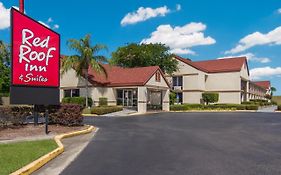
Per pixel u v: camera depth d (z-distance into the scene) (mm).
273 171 7488
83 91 34562
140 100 32594
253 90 63906
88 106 33188
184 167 7902
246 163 8312
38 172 7512
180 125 18891
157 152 9891
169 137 13367
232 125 18828
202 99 46375
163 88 36562
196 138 13023
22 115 15500
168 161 8586
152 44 47625
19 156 8469
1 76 38969
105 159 8906
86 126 16562
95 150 10297
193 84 47219
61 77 36438
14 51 13836
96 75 35625
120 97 36594
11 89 13766
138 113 30969
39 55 14477
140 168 7844
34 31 14352
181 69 48312
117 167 7977
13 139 11898
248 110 39688
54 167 8008
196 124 19516
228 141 12172
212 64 52156
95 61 32500
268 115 28875
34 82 14305
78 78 34938
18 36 13930
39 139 11906
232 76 48719
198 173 7332
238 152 9844
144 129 16609
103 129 16609
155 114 30406
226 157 9078
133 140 12508
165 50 47250
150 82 33906
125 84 33688
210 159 8812
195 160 8695
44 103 14484
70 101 33094
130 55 47781
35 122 15633
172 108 38094
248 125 18828
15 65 13867
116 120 22609
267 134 14352
